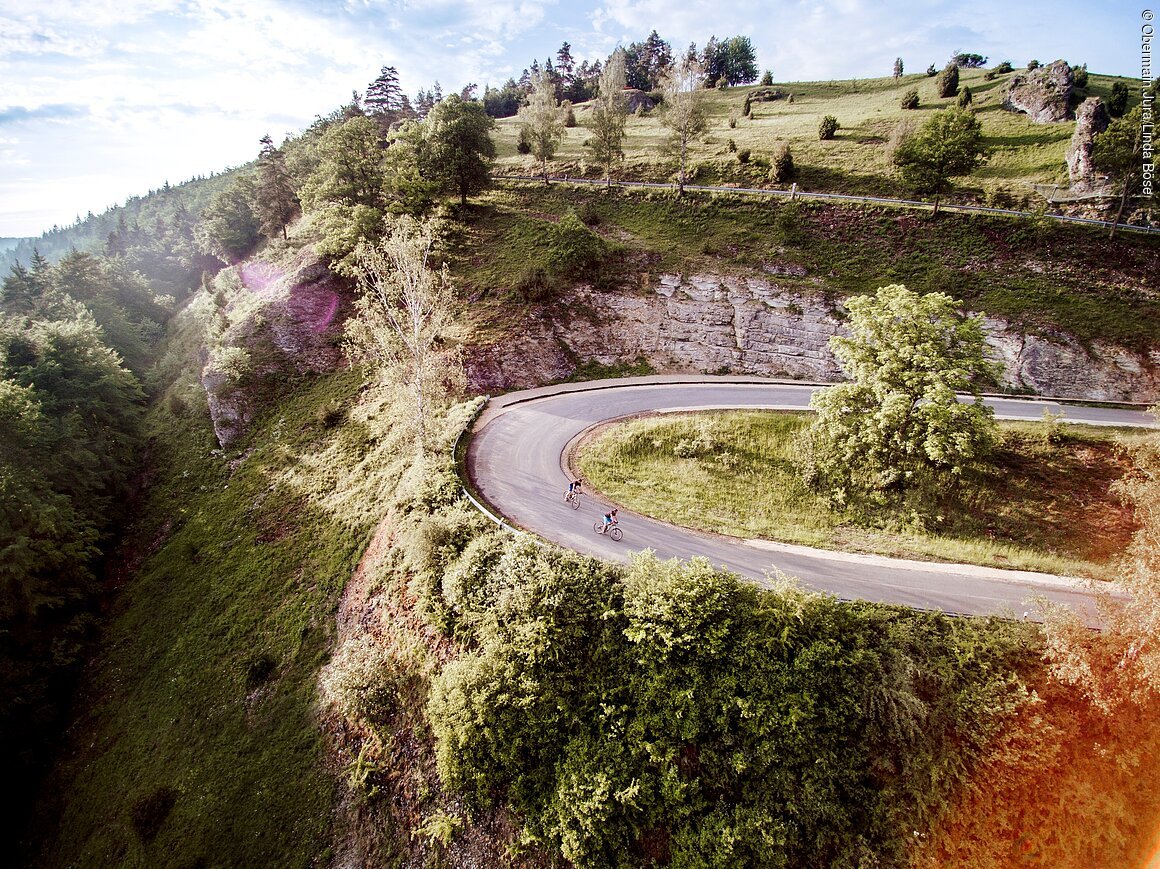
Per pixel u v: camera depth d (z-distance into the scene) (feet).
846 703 63.21
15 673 110.22
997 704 59.26
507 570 78.02
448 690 73.26
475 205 209.05
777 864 58.85
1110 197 163.73
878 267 161.17
